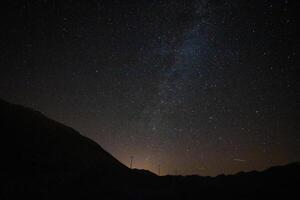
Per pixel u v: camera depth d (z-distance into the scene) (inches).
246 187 1069.8
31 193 805.2
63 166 1214.9
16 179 896.9
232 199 944.9
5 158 1112.2
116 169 1288.1
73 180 971.9
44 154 1298.0
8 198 753.6
